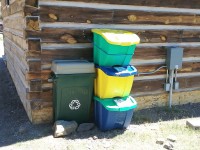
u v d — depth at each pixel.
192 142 2.50
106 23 2.77
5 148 2.37
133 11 2.86
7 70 5.14
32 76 2.61
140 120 2.93
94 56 2.66
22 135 2.58
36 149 2.34
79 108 2.67
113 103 2.58
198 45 3.30
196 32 3.23
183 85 3.33
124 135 2.60
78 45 2.71
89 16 2.69
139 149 2.37
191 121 2.86
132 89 3.07
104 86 2.55
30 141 2.47
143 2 2.88
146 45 3.03
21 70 3.29
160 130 2.73
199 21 3.21
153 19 2.97
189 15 3.14
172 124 2.86
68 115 2.67
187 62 3.29
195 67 3.34
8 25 4.57
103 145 2.41
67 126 2.56
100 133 2.62
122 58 2.54
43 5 2.52
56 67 2.47
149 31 2.99
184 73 3.30
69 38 2.66
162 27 3.05
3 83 4.35
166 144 2.41
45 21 2.55
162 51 3.11
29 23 2.51
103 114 2.60
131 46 2.50
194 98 3.43
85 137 2.54
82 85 2.58
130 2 2.82
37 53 2.58
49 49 2.62
